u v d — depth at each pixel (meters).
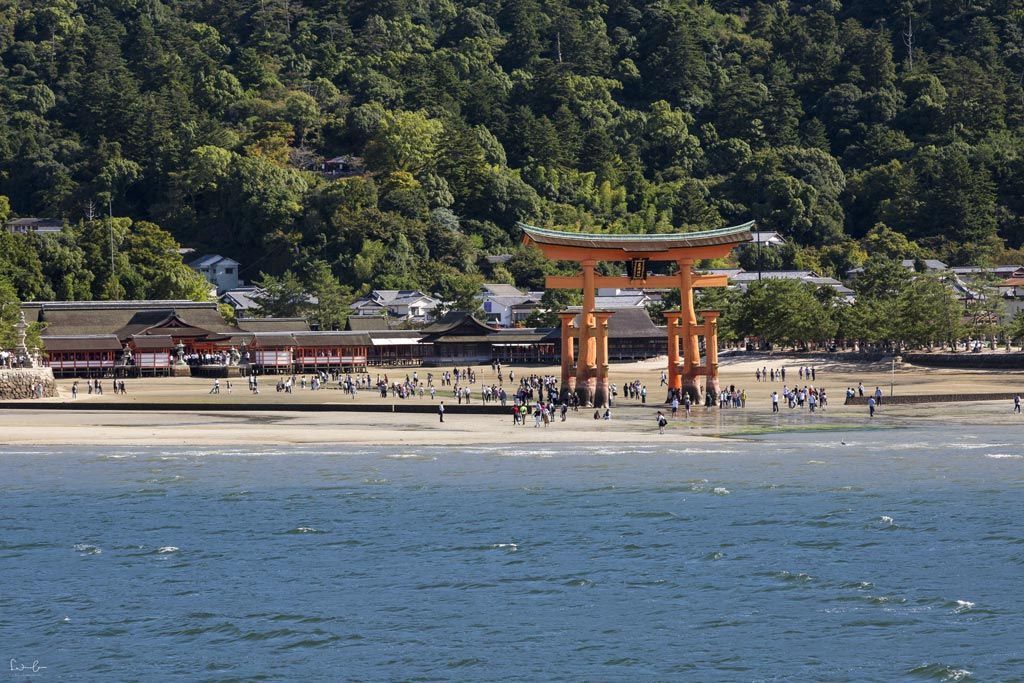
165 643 122.94
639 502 186.00
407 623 128.25
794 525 168.38
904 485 199.00
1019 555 150.62
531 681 112.81
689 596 136.00
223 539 163.75
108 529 170.50
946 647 119.12
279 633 125.50
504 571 146.62
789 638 122.38
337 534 166.25
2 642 123.50
